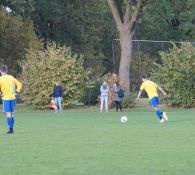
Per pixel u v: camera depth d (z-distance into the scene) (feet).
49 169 93.25
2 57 407.85
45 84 330.75
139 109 321.93
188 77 325.83
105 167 94.68
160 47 422.00
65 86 331.16
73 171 90.89
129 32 346.54
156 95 202.59
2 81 159.33
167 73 330.13
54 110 325.21
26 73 336.90
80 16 484.33
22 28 411.13
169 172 88.94
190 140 135.54
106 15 554.87
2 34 405.18
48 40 484.33
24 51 406.82
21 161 102.83
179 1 579.07
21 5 420.36
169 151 114.62
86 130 168.45
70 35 490.49
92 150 117.50
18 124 200.54
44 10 457.27
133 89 367.86
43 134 156.46
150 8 538.47
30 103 334.44
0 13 407.44
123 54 346.95
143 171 90.22
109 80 341.82
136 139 138.82
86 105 360.89
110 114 269.85
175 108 327.88
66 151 116.37
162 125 186.19
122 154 110.73
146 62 411.34
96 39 537.24
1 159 105.60
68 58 337.11
